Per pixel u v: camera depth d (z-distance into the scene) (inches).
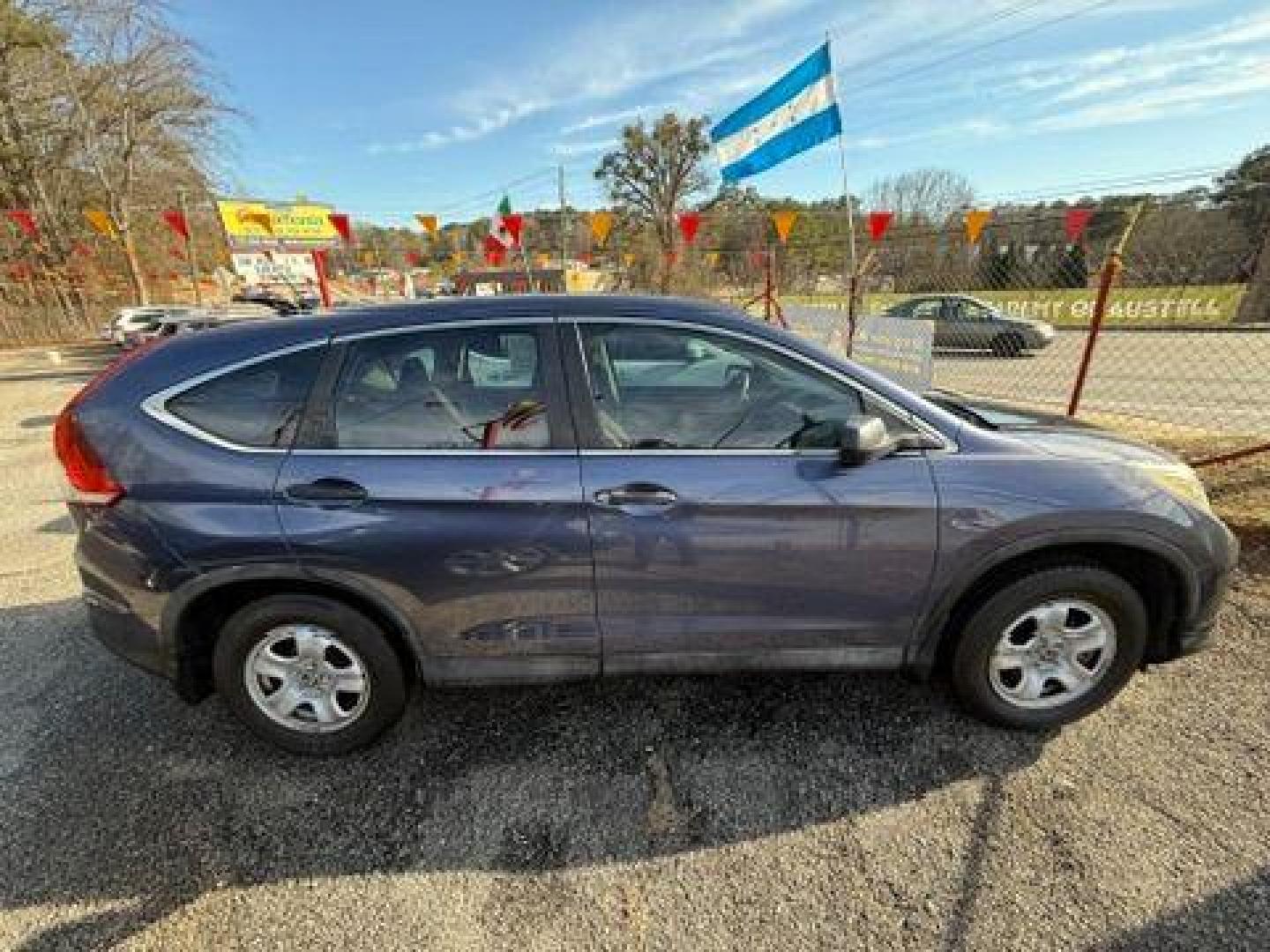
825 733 100.9
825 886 77.0
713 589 91.8
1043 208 441.1
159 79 1042.1
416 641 94.2
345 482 88.0
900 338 232.1
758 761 96.2
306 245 1011.9
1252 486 167.3
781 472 88.6
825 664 96.9
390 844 85.0
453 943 72.1
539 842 84.6
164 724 108.2
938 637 96.0
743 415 91.7
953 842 81.7
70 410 93.8
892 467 89.4
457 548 89.3
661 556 90.0
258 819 89.1
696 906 75.2
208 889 79.1
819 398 92.1
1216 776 89.4
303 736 98.5
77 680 120.3
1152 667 111.6
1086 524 89.9
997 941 69.6
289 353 91.9
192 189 1150.3
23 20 979.9
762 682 112.9
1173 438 219.0
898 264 567.8
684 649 95.3
